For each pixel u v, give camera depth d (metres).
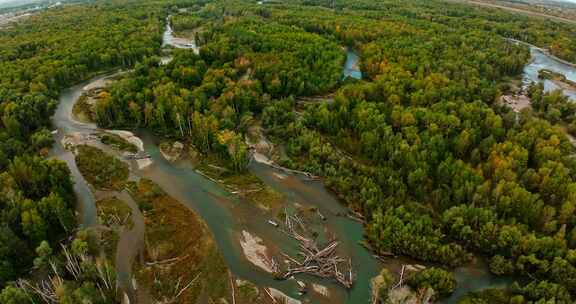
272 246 80.00
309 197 93.94
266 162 106.50
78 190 96.69
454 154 97.88
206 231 83.81
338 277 71.44
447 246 72.62
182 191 96.88
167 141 116.12
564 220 74.50
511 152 89.19
